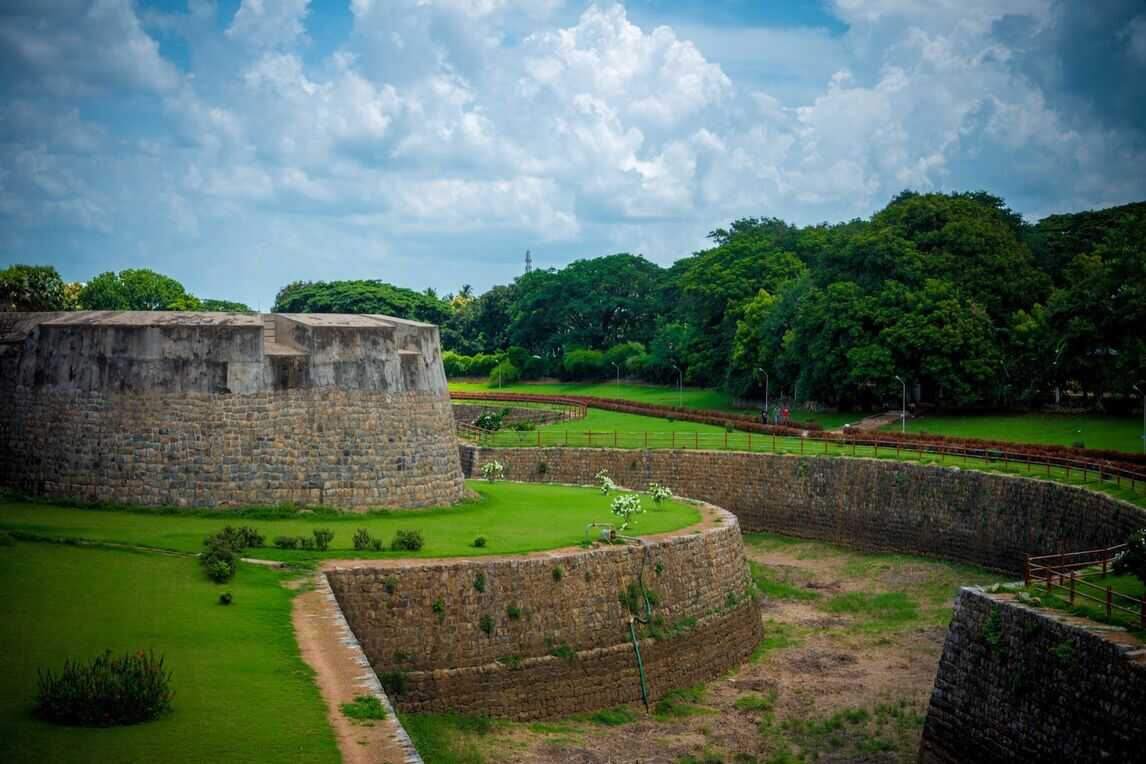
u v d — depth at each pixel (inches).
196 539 1395.2
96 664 828.6
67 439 1646.2
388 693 1244.5
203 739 773.9
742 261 4616.1
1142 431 2719.0
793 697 1513.3
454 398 4694.9
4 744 734.5
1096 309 2938.0
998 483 2209.6
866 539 2522.1
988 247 3422.7
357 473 1723.7
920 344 3179.1
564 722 1369.3
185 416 1628.9
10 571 1166.3
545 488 2298.2
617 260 6028.5
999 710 1140.5
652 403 4635.8
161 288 5002.5
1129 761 944.9
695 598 1620.3
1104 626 1052.5
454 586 1318.9
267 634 1031.6
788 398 4052.7
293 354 1694.1
